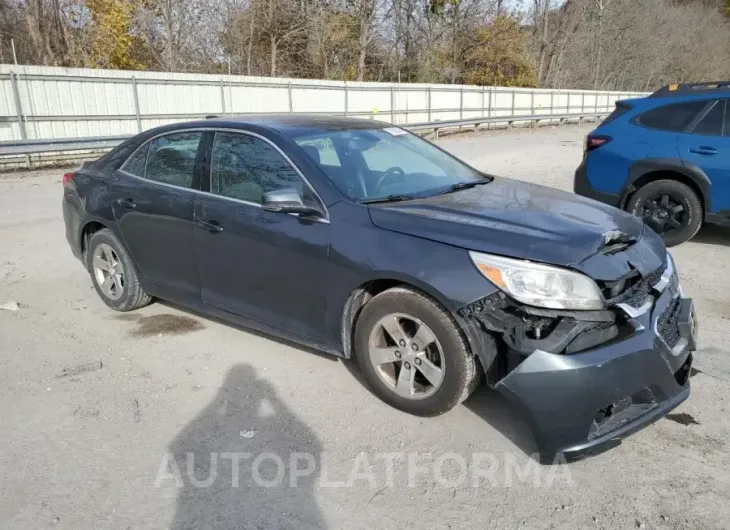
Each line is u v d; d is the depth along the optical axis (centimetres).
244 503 285
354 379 397
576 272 299
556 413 292
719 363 418
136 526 270
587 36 5191
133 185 471
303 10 3169
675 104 691
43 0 2556
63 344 450
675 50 5803
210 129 435
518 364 302
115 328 479
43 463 312
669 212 701
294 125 425
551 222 337
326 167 383
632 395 298
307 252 368
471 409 363
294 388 386
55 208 972
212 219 414
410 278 326
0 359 425
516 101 3150
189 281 445
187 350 439
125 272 489
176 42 2878
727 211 659
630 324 304
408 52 3844
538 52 4897
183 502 285
